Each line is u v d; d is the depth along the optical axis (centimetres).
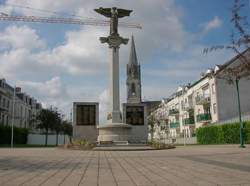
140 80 9881
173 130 7762
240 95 4975
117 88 3697
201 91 5806
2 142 5097
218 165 1388
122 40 3784
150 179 1012
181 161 1614
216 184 888
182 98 7075
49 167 1379
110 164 1506
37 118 6362
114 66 3725
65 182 958
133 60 9794
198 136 5191
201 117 5547
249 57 938
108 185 902
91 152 2508
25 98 7962
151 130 8512
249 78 1022
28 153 2392
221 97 4947
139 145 3109
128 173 1169
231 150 2533
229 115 4909
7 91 6469
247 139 3872
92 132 4091
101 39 3775
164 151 2562
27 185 902
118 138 3441
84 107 4150
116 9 3853
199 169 1253
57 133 6481
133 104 4309
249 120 3975
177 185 889
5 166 1420
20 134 5803
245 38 926
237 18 928
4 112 6256
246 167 1298
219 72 1071
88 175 1118
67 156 2055
